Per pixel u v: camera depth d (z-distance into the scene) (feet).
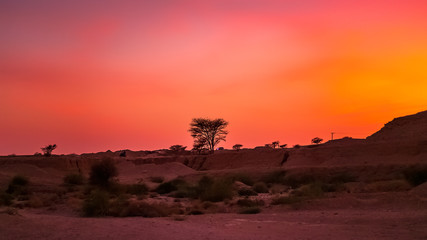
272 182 178.29
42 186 159.74
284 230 53.57
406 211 67.10
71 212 82.58
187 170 250.98
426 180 112.47
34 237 44.32
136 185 152.76
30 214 77.71
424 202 71.97
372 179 148.77
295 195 101.81
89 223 54.90
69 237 44.83
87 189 139.03
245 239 46.01
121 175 241.96
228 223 62.08
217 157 295.89
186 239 45.29
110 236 46.11
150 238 45.52
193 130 385.50
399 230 50.37
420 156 181.57
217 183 117.29
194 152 423.64
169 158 317.01
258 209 80.23
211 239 45.57
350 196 86.79
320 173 175.11
